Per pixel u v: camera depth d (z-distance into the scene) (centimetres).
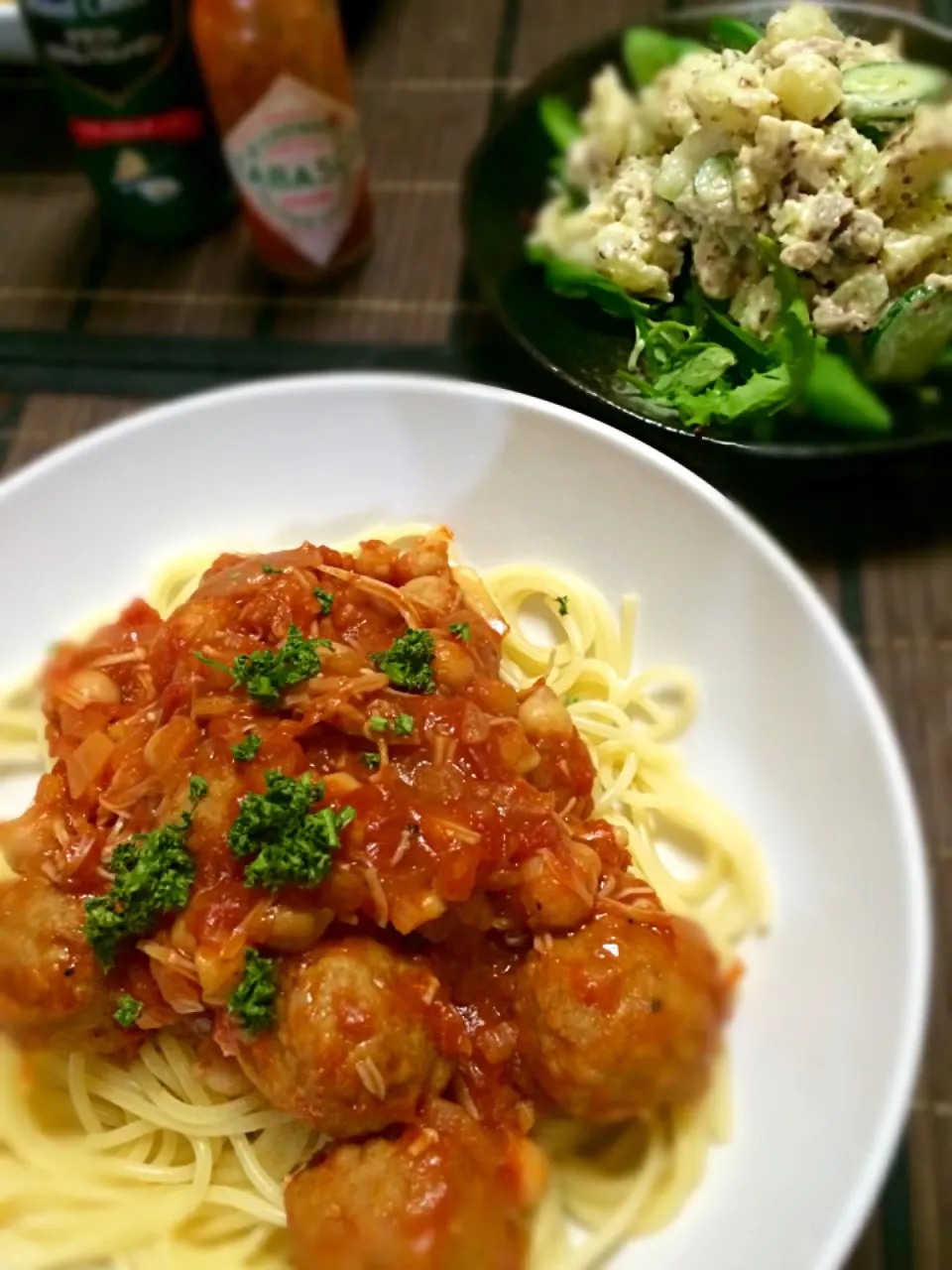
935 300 28
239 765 19
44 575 26
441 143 37
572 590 26
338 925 19
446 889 19
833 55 31
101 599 26
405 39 40
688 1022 19
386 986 18
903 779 20
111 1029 20
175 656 22
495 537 26
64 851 20
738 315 31
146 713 21
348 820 18
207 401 26
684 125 32
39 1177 21
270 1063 18
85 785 21
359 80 39
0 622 25
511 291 32
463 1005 20
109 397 32
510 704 21
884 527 29
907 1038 18
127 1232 20
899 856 19
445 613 23
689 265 32
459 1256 17
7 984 19
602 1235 19
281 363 33
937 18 38
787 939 21
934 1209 20
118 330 34
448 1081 19
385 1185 17
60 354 33
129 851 19
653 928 20
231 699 20
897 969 19
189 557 26
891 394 29
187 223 35
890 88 31
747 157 30
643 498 25
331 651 20
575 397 30
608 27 40
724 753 24
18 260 36
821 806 21
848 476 29
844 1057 19
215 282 35
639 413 29
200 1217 21
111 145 33
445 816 19
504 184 33
